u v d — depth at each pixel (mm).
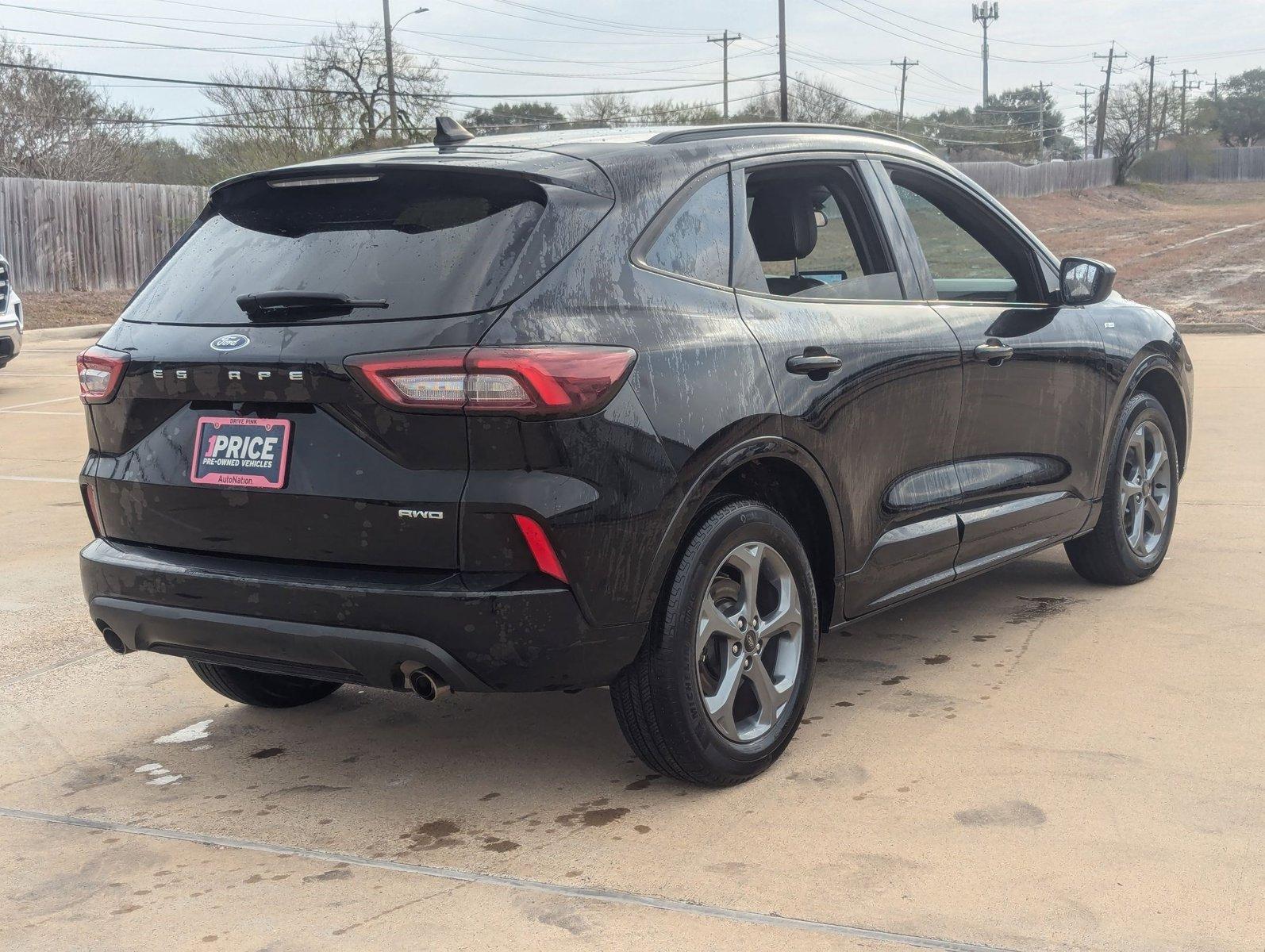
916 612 4871
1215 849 2891
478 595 2809
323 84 42719
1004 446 4289
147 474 3219
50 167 36812
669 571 3109
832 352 3523
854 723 3748
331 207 3234
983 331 4156
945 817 3096
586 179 3133
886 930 2588
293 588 2951
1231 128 120688
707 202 3400
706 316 3232
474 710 4031
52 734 3908
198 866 3014
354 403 2875
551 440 2816
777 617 3406
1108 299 5102
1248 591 4949
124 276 25984
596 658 2961
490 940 2617
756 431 3230
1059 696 3900
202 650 3188
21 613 5137
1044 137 106875
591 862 2947
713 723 3227
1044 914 2627
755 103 74125
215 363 3035
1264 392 10297
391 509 2869
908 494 3854
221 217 3422
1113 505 4906
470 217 3035
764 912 2680
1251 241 34969
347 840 3121
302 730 3904
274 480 3002
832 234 3818
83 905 2838
